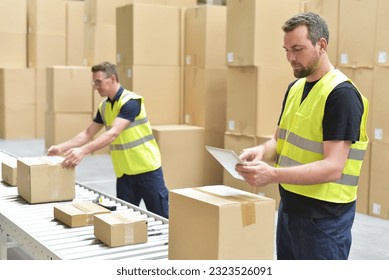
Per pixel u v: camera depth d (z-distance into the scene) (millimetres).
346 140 1660
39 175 2455
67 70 7219
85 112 7383
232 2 4715
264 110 4652
